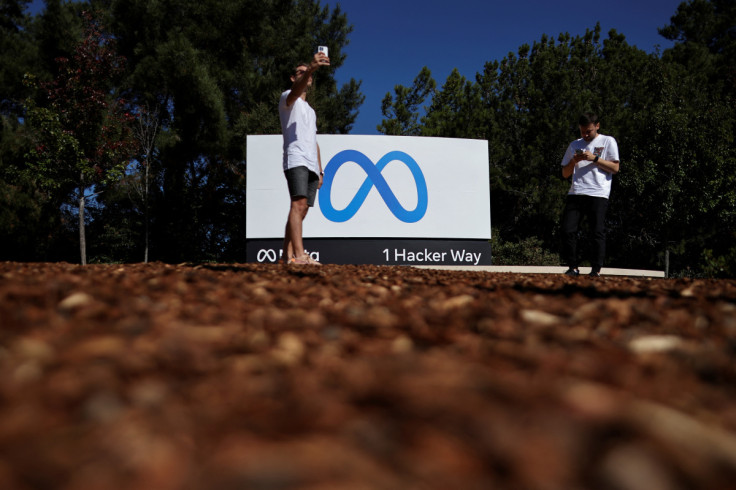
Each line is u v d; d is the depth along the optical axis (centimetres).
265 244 1041
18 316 130
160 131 1561
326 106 1683
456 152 1106
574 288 249
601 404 70
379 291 217
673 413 68
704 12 2550
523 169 1564
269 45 1631
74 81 1227
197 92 1411
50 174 1192
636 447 56
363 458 52
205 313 147
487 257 1110
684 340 126
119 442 54
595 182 548
